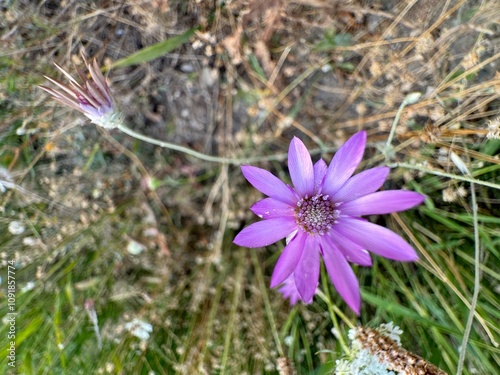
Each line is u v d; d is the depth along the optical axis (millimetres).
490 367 93
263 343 115
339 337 95
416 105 107
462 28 101
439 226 115
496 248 108
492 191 111
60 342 105
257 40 115
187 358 115
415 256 77
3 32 110
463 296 99
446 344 97
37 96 114
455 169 108
